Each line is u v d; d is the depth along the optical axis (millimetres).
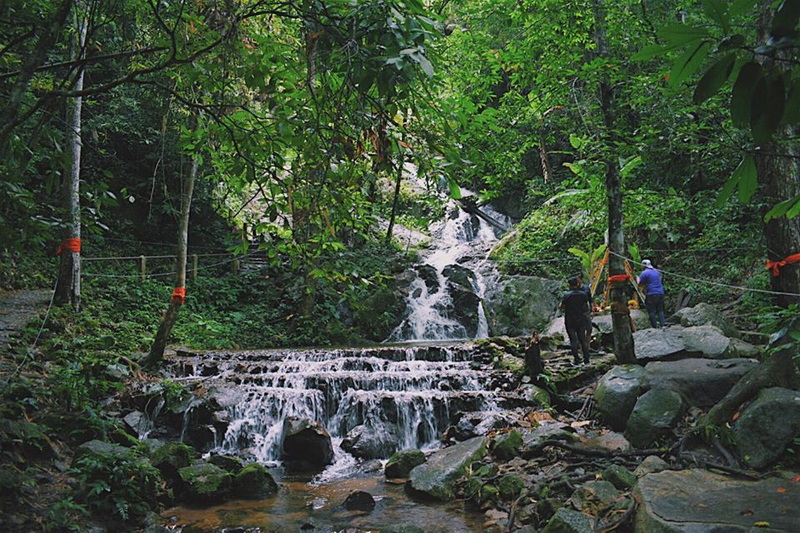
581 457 6414
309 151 3715
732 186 1476
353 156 3670
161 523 5441
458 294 16562
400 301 16328
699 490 4648
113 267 15117
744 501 4344
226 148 4004
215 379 9578
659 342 8898
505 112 7781
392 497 6359
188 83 4234
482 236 23078
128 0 5066
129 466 5531
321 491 6695
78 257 11672
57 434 6297
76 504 4918
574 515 4605
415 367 10414
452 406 8883
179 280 10203
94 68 10711
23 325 9703
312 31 3268
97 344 9633
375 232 19047
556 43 8094
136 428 7910
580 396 8898
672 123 6254
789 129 6258
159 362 10094
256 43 4051
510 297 16047
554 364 10016
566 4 7895
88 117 14586
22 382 6758
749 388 5938
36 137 3863
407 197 22047
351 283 4406
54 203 11414
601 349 10930
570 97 8523
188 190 10242
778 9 1194
